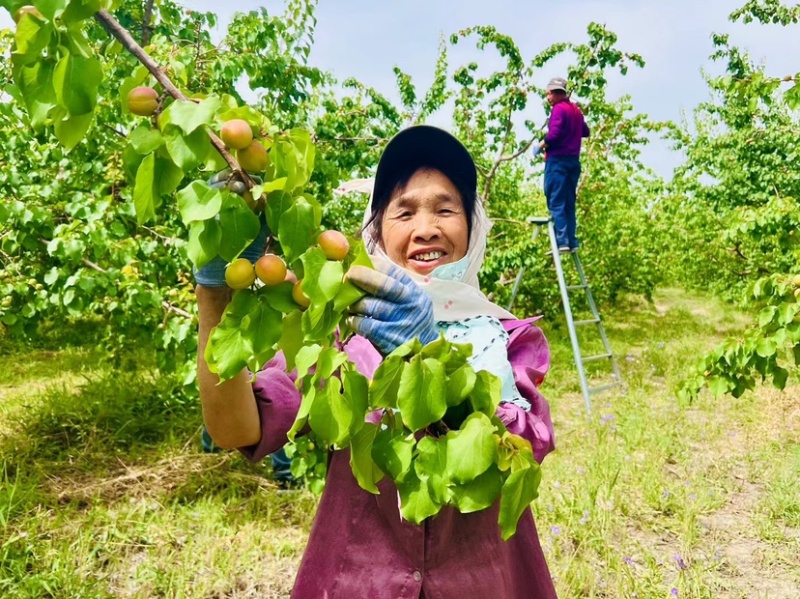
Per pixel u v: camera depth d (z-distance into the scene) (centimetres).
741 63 909
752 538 378
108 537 351
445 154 149
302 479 431
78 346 867
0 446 467
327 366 80
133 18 504
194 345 405
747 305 380
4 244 441
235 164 79
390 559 124
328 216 544
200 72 505
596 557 345
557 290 1135
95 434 493
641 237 1373
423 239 141
